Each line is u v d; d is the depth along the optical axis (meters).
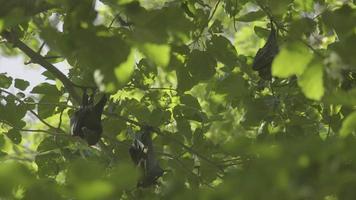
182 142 13.41
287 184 5.63
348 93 6.77
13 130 12.70
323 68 6.80
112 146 13.21
